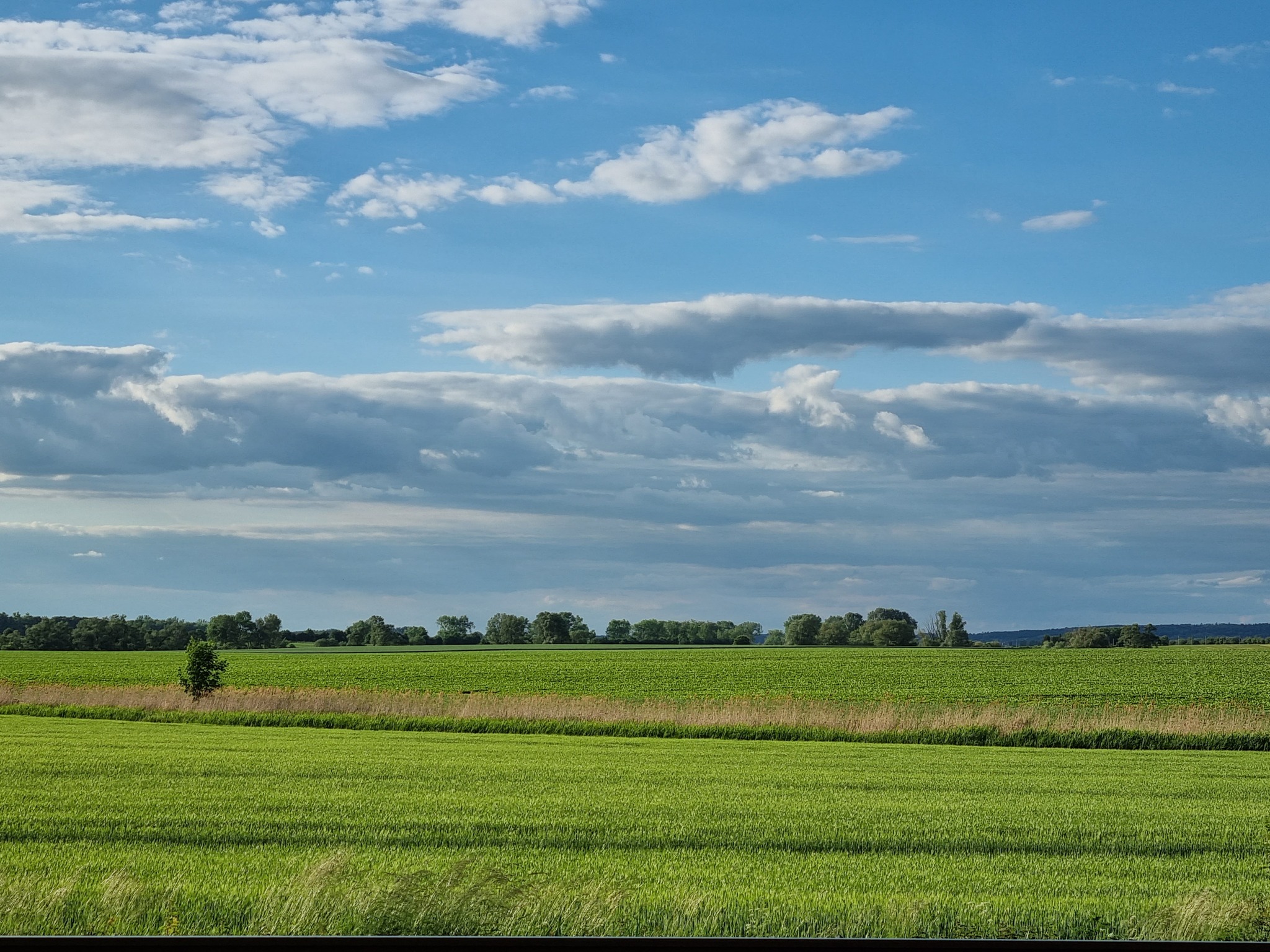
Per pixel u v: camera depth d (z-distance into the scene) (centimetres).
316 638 17962
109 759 2950
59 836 1802
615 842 1792
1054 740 3631
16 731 3888
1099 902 1330
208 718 4409
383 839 1791
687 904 1165
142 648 15462
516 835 1842
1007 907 1273
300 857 1612
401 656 11575
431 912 1041
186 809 2086
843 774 2767
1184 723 3653
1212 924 1070
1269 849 1731
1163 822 2030
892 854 1717
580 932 1052
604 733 4000
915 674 7975
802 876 1511
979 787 2550
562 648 14962
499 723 4112
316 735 3828
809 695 6481
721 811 2128
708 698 6209
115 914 1125
